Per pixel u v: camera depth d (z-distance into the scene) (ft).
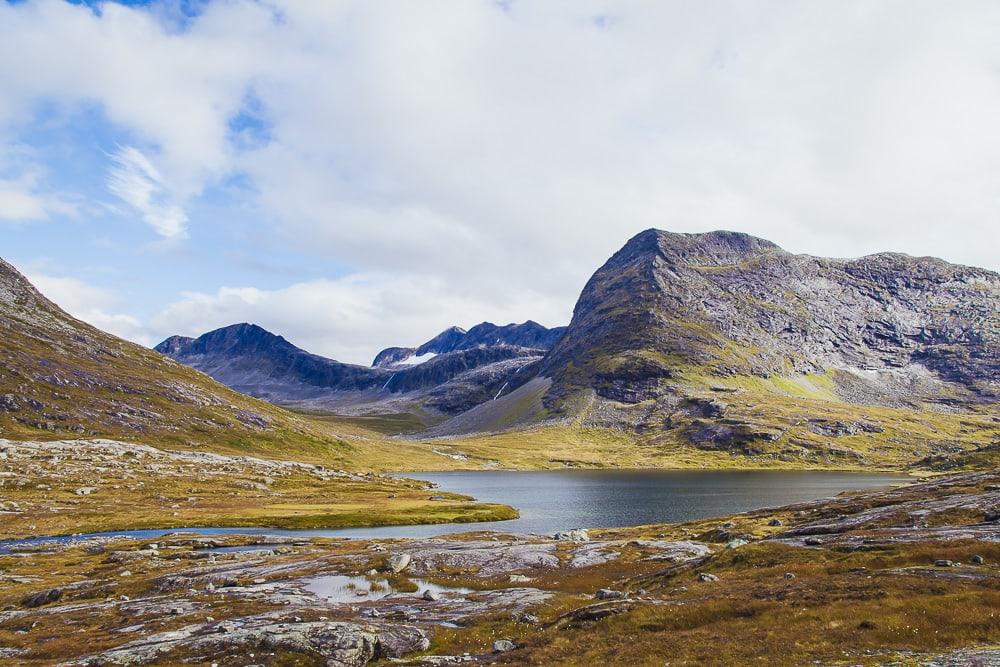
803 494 602.85
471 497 590.55
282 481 609.83
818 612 113.80
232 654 127.03
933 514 227.61
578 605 162.09
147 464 585.63
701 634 111.75
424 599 183.32
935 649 87.66
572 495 613.93
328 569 236.84
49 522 369.91
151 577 233.14
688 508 506.48
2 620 173.47
